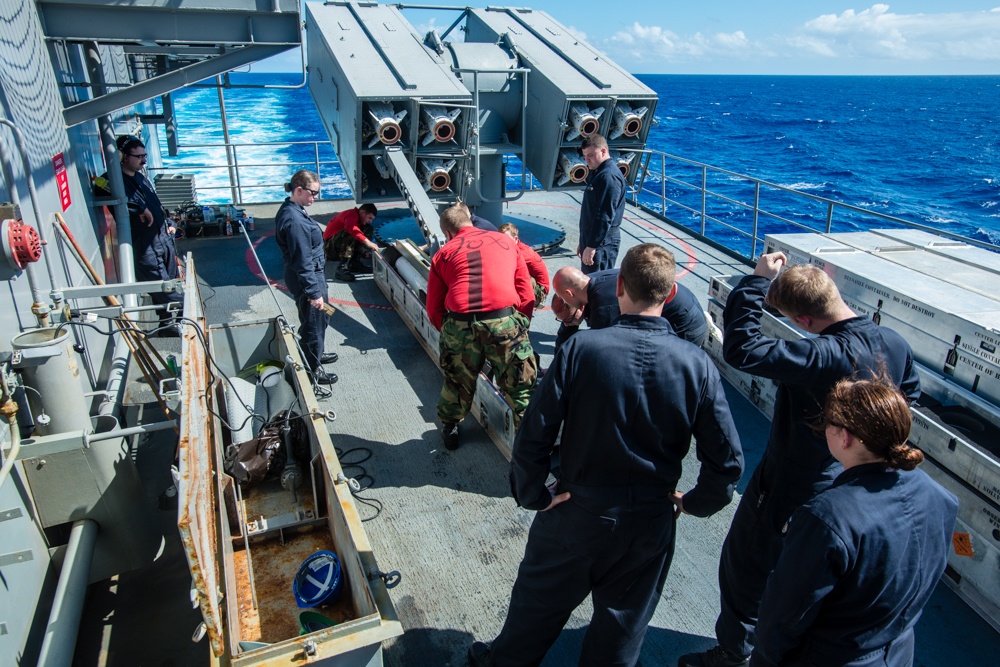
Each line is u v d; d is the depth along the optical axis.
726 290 5.46
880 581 1.65
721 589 2.71
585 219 5.64
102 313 4.16
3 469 2.70
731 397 5.07
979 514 3.09
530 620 2.40
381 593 2.37
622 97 7.47
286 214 4.73
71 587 2.84
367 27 7.54
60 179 4.76
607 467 2.16
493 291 3.85
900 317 4.08
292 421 3.91
